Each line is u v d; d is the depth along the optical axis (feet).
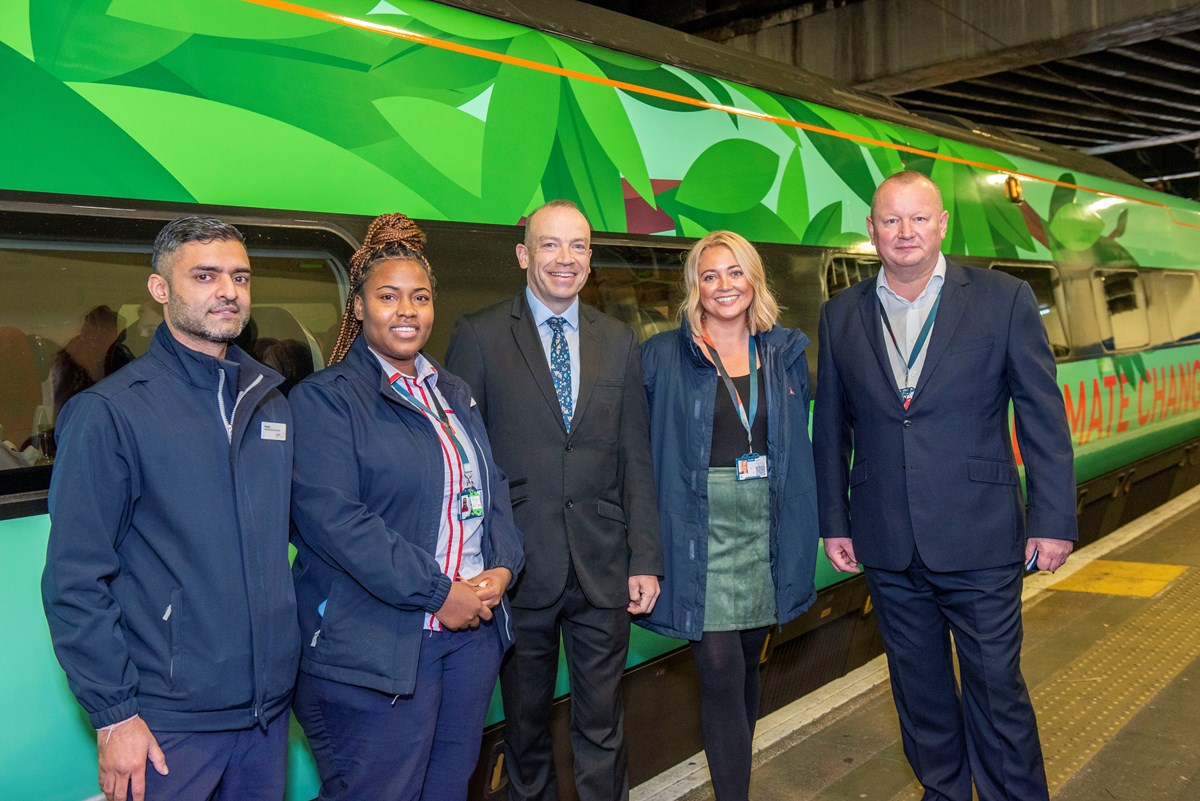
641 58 11.70
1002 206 18.15
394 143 8.69
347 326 7.39
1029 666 14.10
